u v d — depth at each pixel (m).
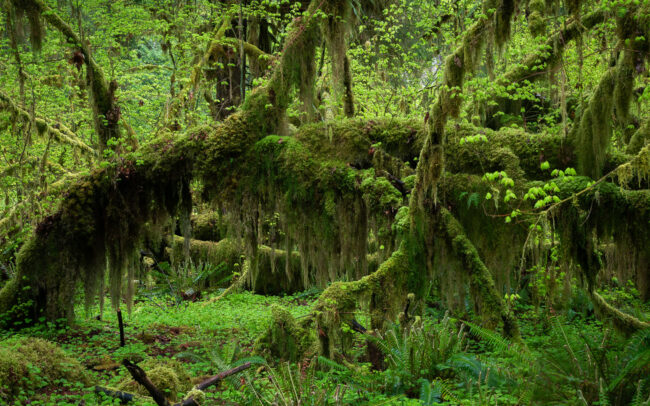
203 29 14.24
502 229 6.22
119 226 8.08
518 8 5.79
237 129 7.44
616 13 5.50
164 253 13.61
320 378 5.49
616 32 5.75
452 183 6.39
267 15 12.48
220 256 13.19
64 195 8.18
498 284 6.38
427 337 5.40
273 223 8.03
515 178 6.16
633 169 5.21
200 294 12.48
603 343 4.62
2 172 11.48
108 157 8.47
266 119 7.52
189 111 11.72
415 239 6.02
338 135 7.05
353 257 6.89
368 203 6.57
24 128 10.97
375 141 6.95
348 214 6.86
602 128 5.91
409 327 5.77
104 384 5.88
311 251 7.22
